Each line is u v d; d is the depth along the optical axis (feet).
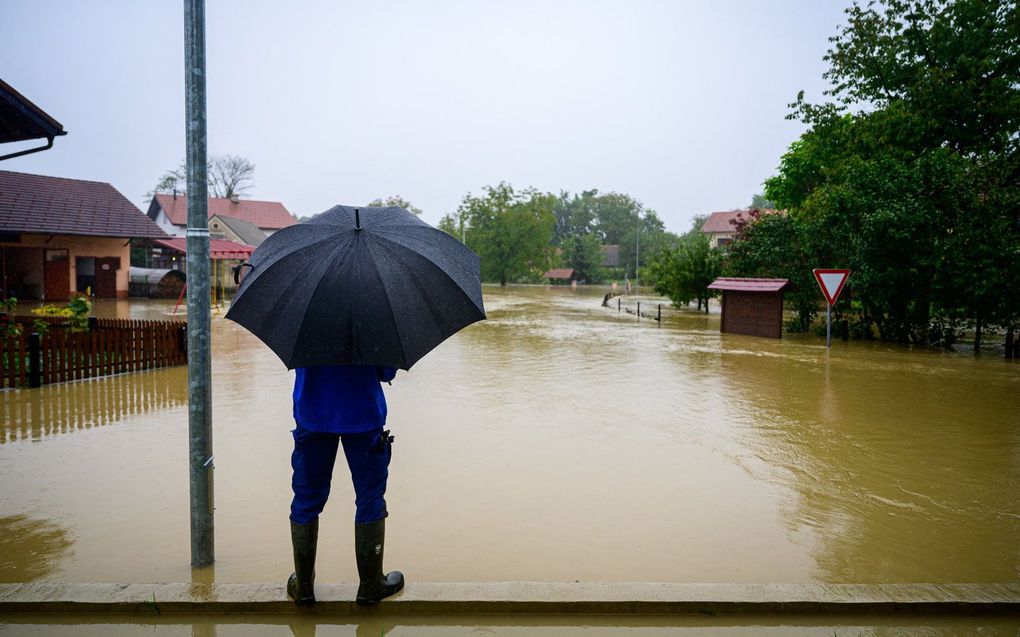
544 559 12.78
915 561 12.78
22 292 95.96
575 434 22.82
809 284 60.59
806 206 72.18
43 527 14.21
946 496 16.69
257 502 15.90
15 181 96.22
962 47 63.67
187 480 17.53
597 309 98.22
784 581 11.85
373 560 10.00
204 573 11.93
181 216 196.85
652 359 42.37
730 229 235.81
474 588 10.53
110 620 10.00
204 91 11.20
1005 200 47.16
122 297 106.01
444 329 9.23
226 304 93.45
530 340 53.98
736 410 26.86
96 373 33.91
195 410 11.82
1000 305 45.96
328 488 10.16
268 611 10.16
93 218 100.17
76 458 19.52
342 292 8.79
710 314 90.84
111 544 13.30
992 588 10.62
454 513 15.31
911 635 9.71
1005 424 24.45
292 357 8.53
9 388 30.68
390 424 24.23
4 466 18.69
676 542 13.67
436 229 10.59
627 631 9.73
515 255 229.86
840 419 25.23
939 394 30.50
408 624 9.91
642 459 19.85
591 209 381.81
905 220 48.60
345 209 10.33
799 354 45.50
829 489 17.19
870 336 56.70
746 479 18.01
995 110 59.93
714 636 9.62
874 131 65.16
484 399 28.96
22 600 10.09
